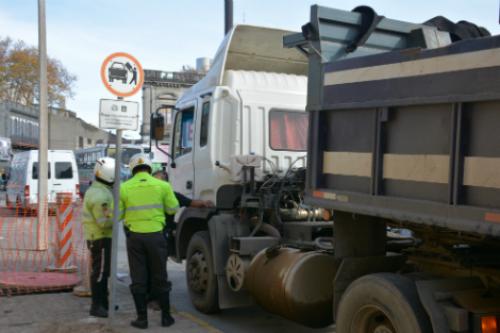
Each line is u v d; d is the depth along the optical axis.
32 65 61.00
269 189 6.50
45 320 6.51
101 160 6.74
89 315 6.72
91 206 6.57
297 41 4.77
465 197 3.35
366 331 4.20
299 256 5.40
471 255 4.08
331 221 5.27
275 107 7.00
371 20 4.75
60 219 9.39
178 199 6.80
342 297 4.36
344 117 4.35
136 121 6.31
